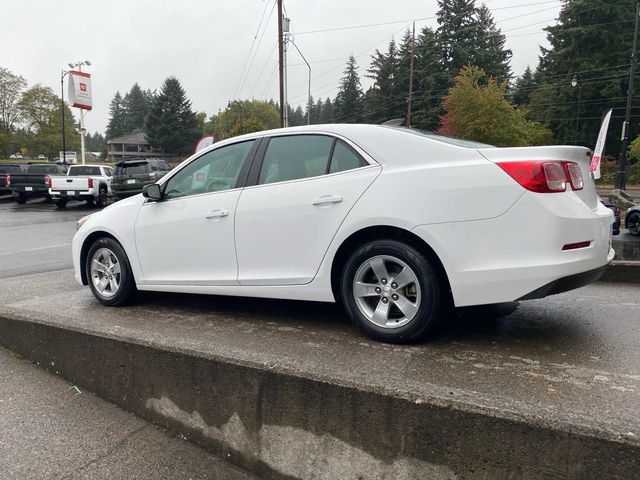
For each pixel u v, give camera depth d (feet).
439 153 10.19
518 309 13.52
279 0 89.51
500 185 9.39
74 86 101.96
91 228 15.39
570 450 5.99
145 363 9.62
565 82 163.02
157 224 13.94
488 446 6.42
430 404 6.75
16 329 12.34
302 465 7.79
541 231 9.19
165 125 265.13
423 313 10.17
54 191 66.23
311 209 11.25
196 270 13.34
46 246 33.71
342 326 12.35
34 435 9.21
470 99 117.80
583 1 156.15
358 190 10.71
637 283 17.06
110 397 10.37
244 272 12.43
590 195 10.57
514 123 119.96
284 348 10.88
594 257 9.75
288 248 11.66
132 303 15.31
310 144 11.84
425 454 6.82
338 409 7.42
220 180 13.19
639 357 9.72
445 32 192.65
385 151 10.74
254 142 12.80
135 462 8.50
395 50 230.48
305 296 11.63
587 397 7.87
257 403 8.18
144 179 61.98
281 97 91.20
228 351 8.82
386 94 219.00
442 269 10.21
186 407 9.09
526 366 9.31
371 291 10.86
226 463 8.54
